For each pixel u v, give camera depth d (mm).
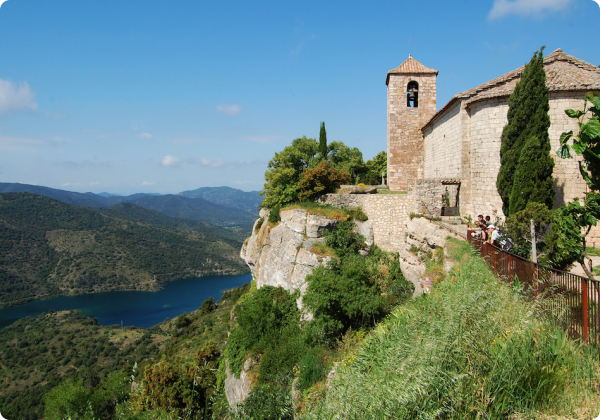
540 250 13695
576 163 19625
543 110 18484
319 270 24375
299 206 30562
